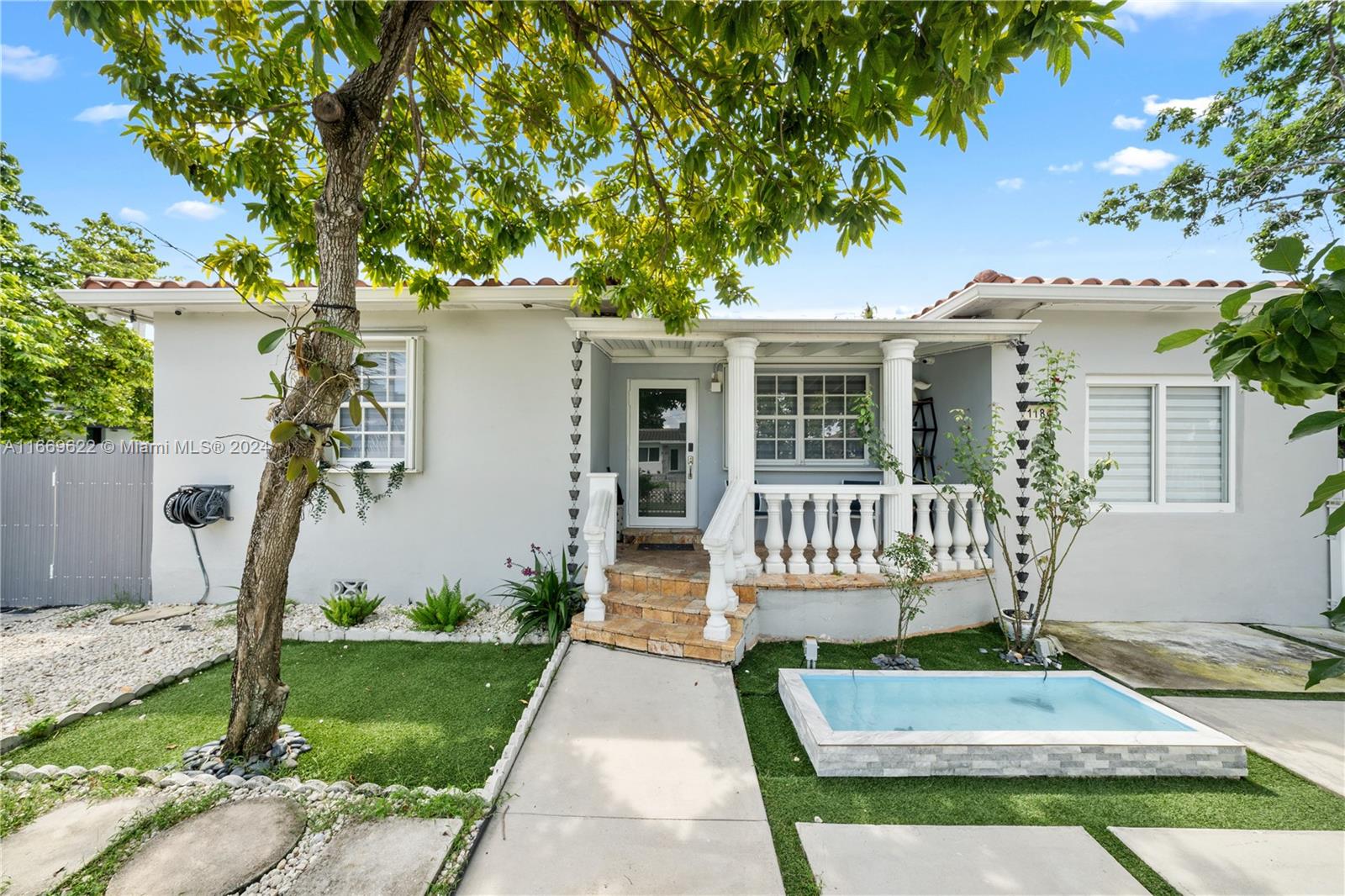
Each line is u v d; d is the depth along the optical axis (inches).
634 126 171.3
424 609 235.6
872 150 126.0
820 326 239.5
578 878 99.0
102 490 279.0
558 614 224.2
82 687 179.6
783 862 103.8
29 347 401.4
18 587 276.7
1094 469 213.6
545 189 213.5
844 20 95.4
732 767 132.7
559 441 267.0
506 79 187.6
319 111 125.9
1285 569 252.7
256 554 136.3
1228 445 257.8
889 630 228.5
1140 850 107.6
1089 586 254.5
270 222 192.1
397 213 211.8
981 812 119.3
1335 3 320.2
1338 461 252.4
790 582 226.2
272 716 137.5
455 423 268.5
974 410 272.7
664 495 340.8
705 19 117.3
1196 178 378.0
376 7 136.6
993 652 214.8
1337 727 157.8
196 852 104.8
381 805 116.9
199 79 159.6
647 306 240.8
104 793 122.3
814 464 345.7
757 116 140.3
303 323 261.6
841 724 163.8
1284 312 49.0
